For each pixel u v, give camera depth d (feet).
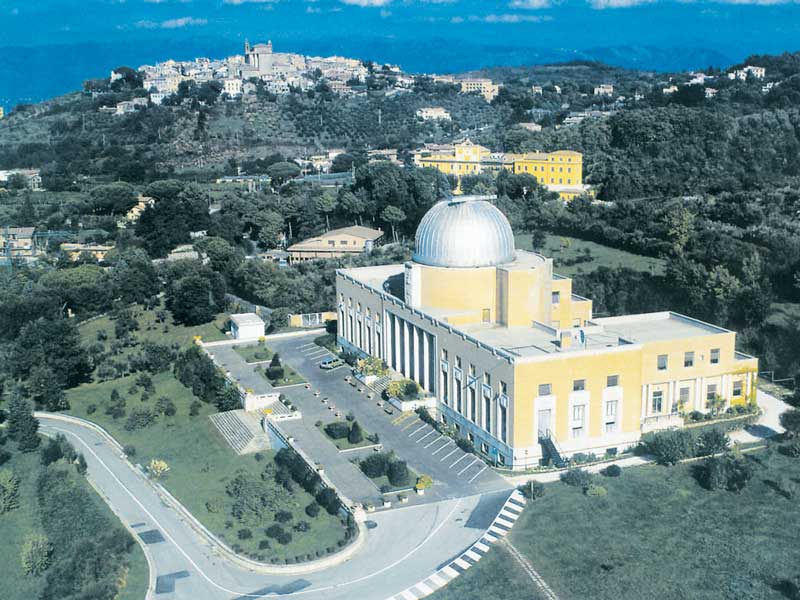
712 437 405.80
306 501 391.86
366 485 399.24
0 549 378.12
